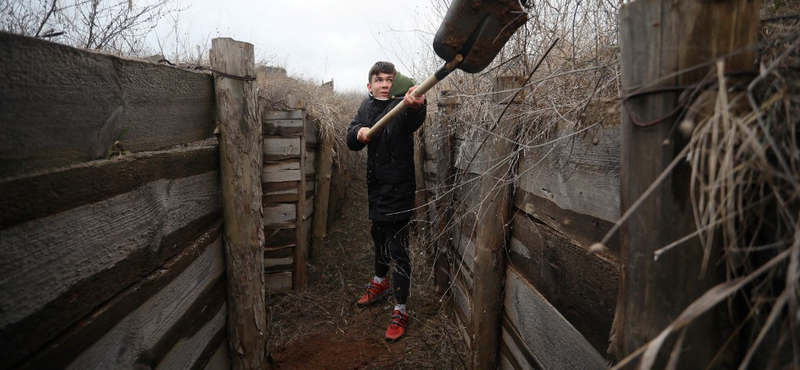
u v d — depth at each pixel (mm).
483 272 2037
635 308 843
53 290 818
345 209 6617
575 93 1573
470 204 2492
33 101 776
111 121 1035
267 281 3697
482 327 2086
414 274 3764
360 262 4484
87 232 919
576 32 1938
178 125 1457
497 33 1704
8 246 709
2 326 696
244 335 2014
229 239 1919
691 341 759
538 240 1626
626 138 842
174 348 1378
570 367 1350
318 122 4402
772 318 552
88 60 936
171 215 1354
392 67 3074
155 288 1223
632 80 817
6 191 700
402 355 2775
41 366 774
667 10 741
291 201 3650
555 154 1485
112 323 1006
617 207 1090
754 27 717
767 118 663
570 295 1355
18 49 735
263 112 3482
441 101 3170
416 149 4504
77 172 879
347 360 2727
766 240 699
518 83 1871
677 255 764
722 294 621
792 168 631
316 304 3520
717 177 707
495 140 1900
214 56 1824
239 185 1889
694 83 732
